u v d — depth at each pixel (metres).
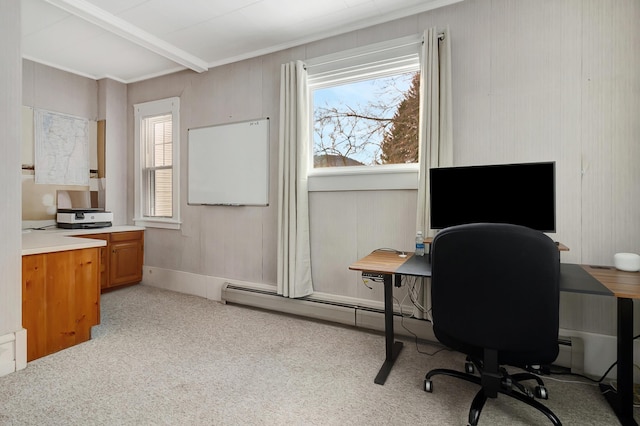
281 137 3.02
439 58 2.41
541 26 2.17
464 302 1.42
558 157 2.14
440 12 2.47
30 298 2.13
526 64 2.21
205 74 3.63
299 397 1.76
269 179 3.26
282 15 2.62
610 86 2.01
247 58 3.35
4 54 1.96
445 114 2.37
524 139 2.22
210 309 3.23
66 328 2.33
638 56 1.95
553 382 1.94
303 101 2.96
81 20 2.72
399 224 2.68
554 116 2.15
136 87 4.15
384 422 1.56
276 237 3.23
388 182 2.68
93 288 2.50
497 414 1.62
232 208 3.48
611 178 2.02
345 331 2.69
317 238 3.00
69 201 3.81
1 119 1.95
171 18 2.68
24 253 2.07
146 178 4.16
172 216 3.93
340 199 2.90
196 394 1.78
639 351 1.92
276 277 3.24
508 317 1.34
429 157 2.38
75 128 3.86
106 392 1.79
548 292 1.29
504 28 2.27
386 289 2.09
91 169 4.00
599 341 2.04
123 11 2.57
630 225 1.99
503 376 1.65
